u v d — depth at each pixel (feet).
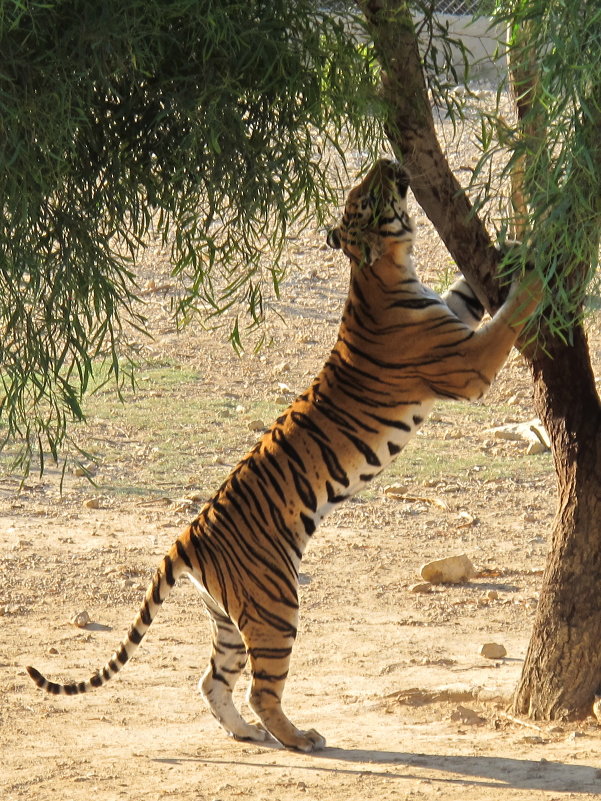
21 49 22.56
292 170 28.73
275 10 24.79
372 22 27.25
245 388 87.61
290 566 35.12
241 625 35.14
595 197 22.85
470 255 33.19
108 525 63.52
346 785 29.68
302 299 103.35
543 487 69.92
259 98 26.05
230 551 35.04
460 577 55.57
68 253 25.14
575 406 35.70
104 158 25.84
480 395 34.17
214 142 23.80
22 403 27.07
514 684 41.60
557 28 21.42
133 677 44.42
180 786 30.01
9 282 24.57
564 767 30.63
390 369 35.04
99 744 36.06
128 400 84.69
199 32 23.89
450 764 31.76
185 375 89.56
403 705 39.96
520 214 23.81
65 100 22.66
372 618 51.06
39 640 48.39
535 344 35.29
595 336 86.48
